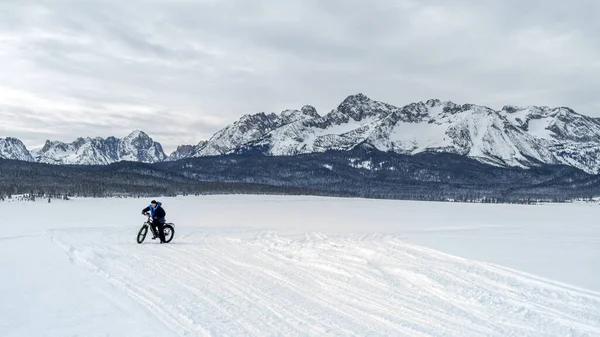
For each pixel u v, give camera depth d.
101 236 24.80
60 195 127.50
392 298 10.60
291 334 8.11
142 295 10.88
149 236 25.16
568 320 8.81
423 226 39.34
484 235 26.28
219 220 50.69
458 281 12.12
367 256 16.92
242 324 8.68
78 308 9.73
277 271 13.99
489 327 8.47
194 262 15.73
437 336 7.98
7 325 8.55
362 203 121.81
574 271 13.30
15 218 56.31
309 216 61.12
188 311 9.52
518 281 12.08
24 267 14.52
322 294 11.00
